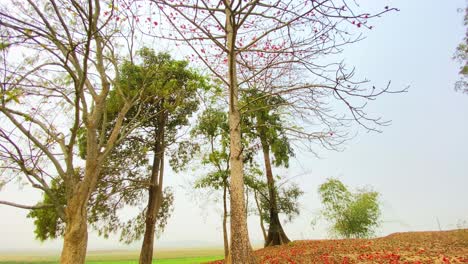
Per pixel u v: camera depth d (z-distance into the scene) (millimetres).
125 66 14188
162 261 25609
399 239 16438
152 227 16484
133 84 14672
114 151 16250
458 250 11023
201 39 8570
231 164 8836
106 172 15352
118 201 17156
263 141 19344
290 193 20781
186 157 19703
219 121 18922
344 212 23328
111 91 15492
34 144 7414
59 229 15367
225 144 19016
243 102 14750
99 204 16203
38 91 8336
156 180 17594
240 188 8562
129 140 17312
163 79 15055
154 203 16969
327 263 10391
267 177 20828
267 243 19984
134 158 16906
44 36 7004
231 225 8273
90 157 7324
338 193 23781
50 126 7980
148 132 18062
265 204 20734
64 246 6559
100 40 8617
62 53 7938
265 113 17125
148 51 15828
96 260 32375
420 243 13906
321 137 8945
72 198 6859
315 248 15367
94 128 7613
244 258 7844
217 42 7727
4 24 6492
